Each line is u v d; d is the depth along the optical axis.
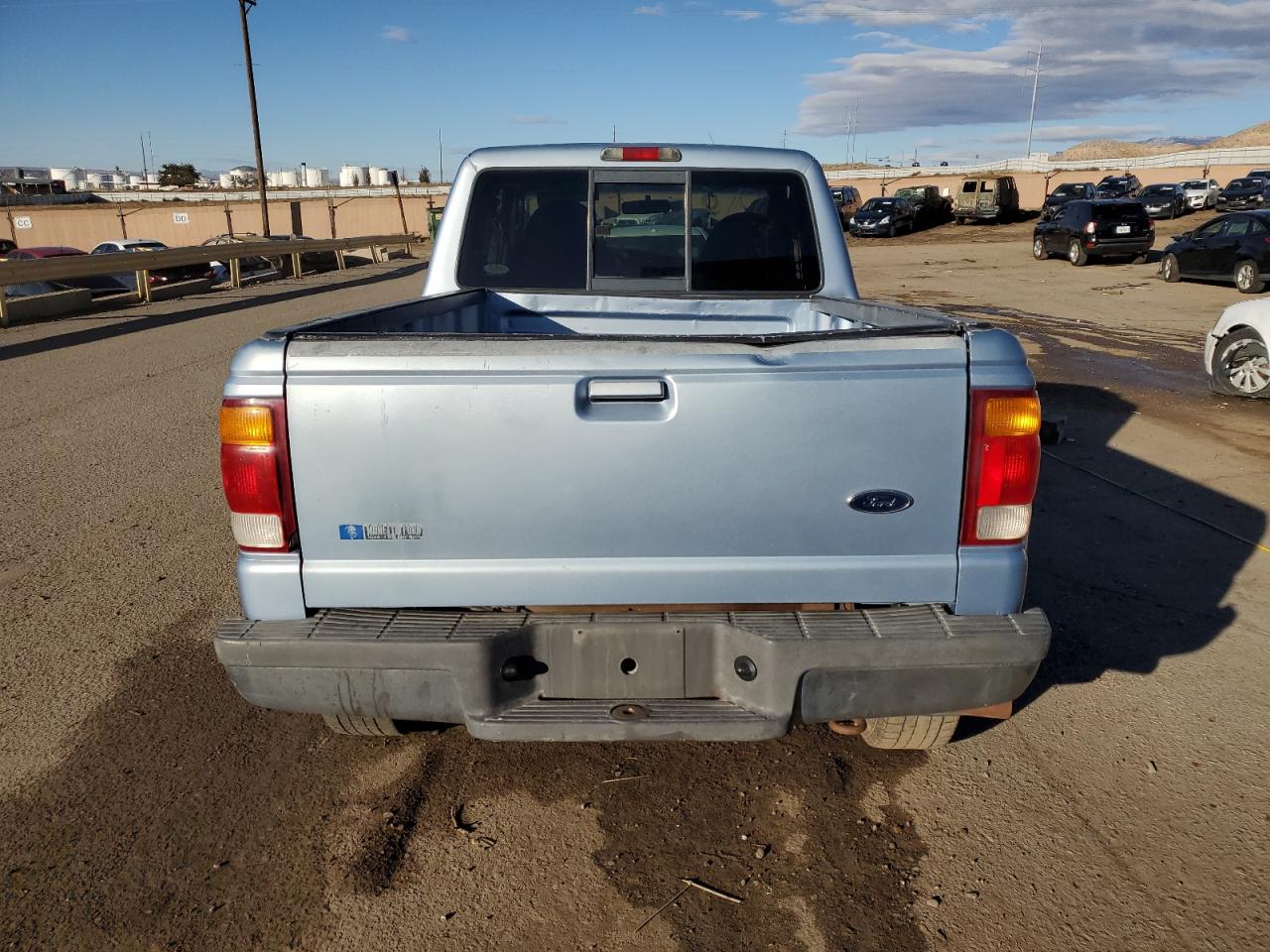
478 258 4.20
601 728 2.46
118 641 4.13
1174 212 42.62
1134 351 12.09
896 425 2.43
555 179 4.13
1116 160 76.62
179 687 3.74
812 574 2.49
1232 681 3.76
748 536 2.48
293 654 2.46
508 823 2.91
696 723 2.46
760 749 3.32
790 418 2.42
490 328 4.26
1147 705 3.58
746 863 2.72
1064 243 26.02
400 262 35.03
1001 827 2.87
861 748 3.32
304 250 26.97
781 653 2.43
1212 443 7.45
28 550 5.17
